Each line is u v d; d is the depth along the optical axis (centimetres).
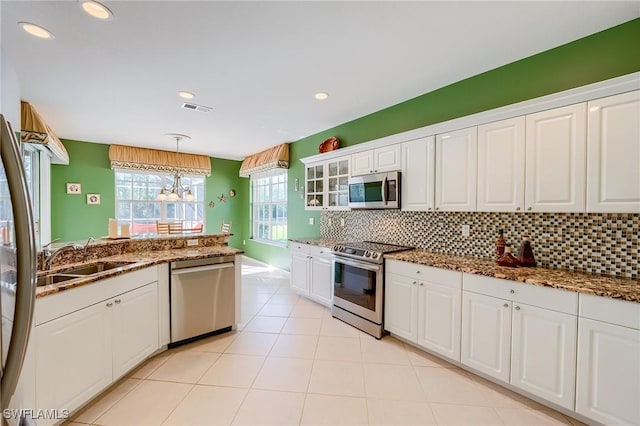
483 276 209
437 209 266
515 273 201
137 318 221
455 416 180
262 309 366
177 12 174
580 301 166
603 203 175
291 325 317
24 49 214
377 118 355
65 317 165
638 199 164
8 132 85
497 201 224
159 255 270
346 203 368
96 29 191
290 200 536
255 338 286
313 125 417
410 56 228
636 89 163
